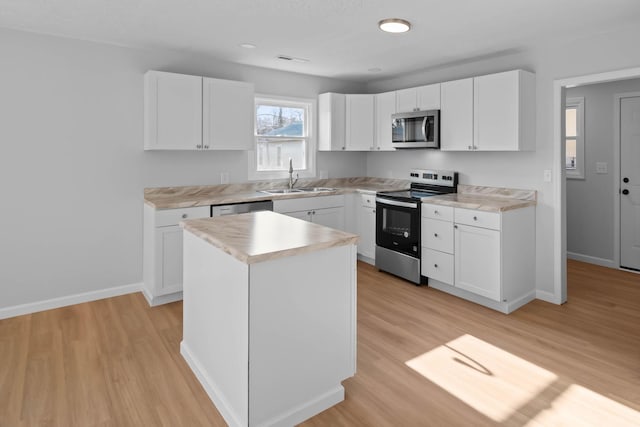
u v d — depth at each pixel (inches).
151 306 137.6
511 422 77.9
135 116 146.8
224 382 80.5
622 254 180.5
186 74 154.9
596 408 82.0
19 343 110.2
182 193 159.8
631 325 122.3
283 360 75.6
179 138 146.6
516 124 137.6
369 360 101.7
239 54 153.7
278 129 190.7
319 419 79.2
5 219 127.5
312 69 179.5
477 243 136.6
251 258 68.3
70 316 129.1
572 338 113.7
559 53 136.6
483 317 129.0
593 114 184.9
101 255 144.1
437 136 162.7
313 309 79.2
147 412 81.2
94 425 77.2
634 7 106.0
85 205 140.1
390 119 185.5
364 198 185.8
